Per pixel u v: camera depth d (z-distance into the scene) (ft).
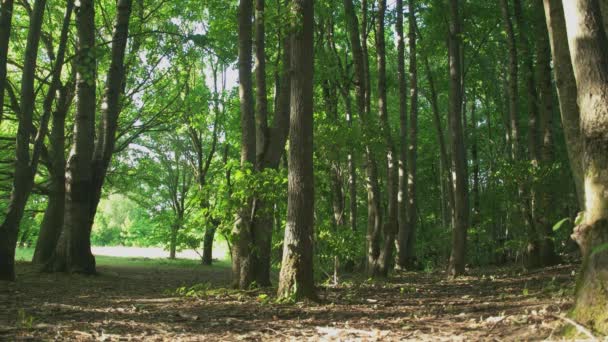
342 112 79.20
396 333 18.52
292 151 28.84
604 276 14.20
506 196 52.11
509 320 18.81
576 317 14.56
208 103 81.71
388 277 52.03
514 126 54.54
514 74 54.95
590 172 15.67
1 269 40.14
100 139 53.26
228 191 33.88
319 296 32.09
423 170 109.91
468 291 36.58
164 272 70.08
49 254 65.10
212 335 19.15
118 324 21.40
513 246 53.16
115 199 201.77
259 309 26.14
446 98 97.71
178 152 116.47
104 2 73.26
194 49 73.20
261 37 37.88
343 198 55.98
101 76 82.84
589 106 15.90
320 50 60.75
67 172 50.06
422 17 72.79
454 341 16.20
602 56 15.88
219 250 164.55
